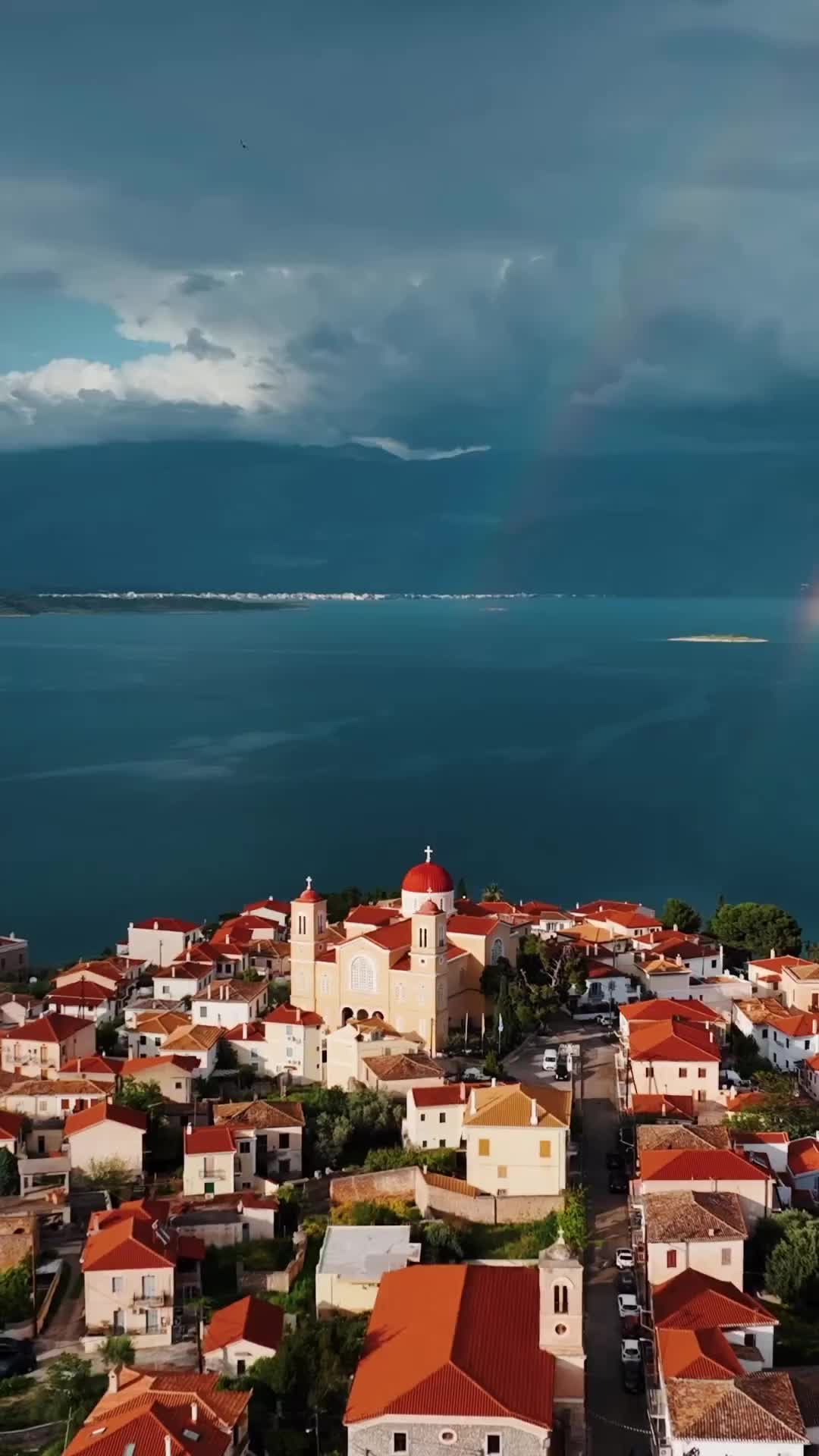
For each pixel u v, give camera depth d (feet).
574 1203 347.15
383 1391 248.11
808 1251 308.60
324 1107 439.22
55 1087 459.32
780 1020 488.44
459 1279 282.15
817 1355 283.38
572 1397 255.50
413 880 547.49
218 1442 248.11
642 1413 268.00
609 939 619.26
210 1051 495.41
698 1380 252.42
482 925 539.29
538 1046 508.12
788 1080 441.27
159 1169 426.92
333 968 525.34
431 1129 410.72
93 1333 321.11
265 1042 507.30
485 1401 242.17
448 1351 253.24
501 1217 355.97
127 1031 540.93
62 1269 356.38
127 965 652.89
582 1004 554.05
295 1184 396.98
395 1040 481.87
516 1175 362.94
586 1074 470.39
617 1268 323.57
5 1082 483.92
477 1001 533.55
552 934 628.69
